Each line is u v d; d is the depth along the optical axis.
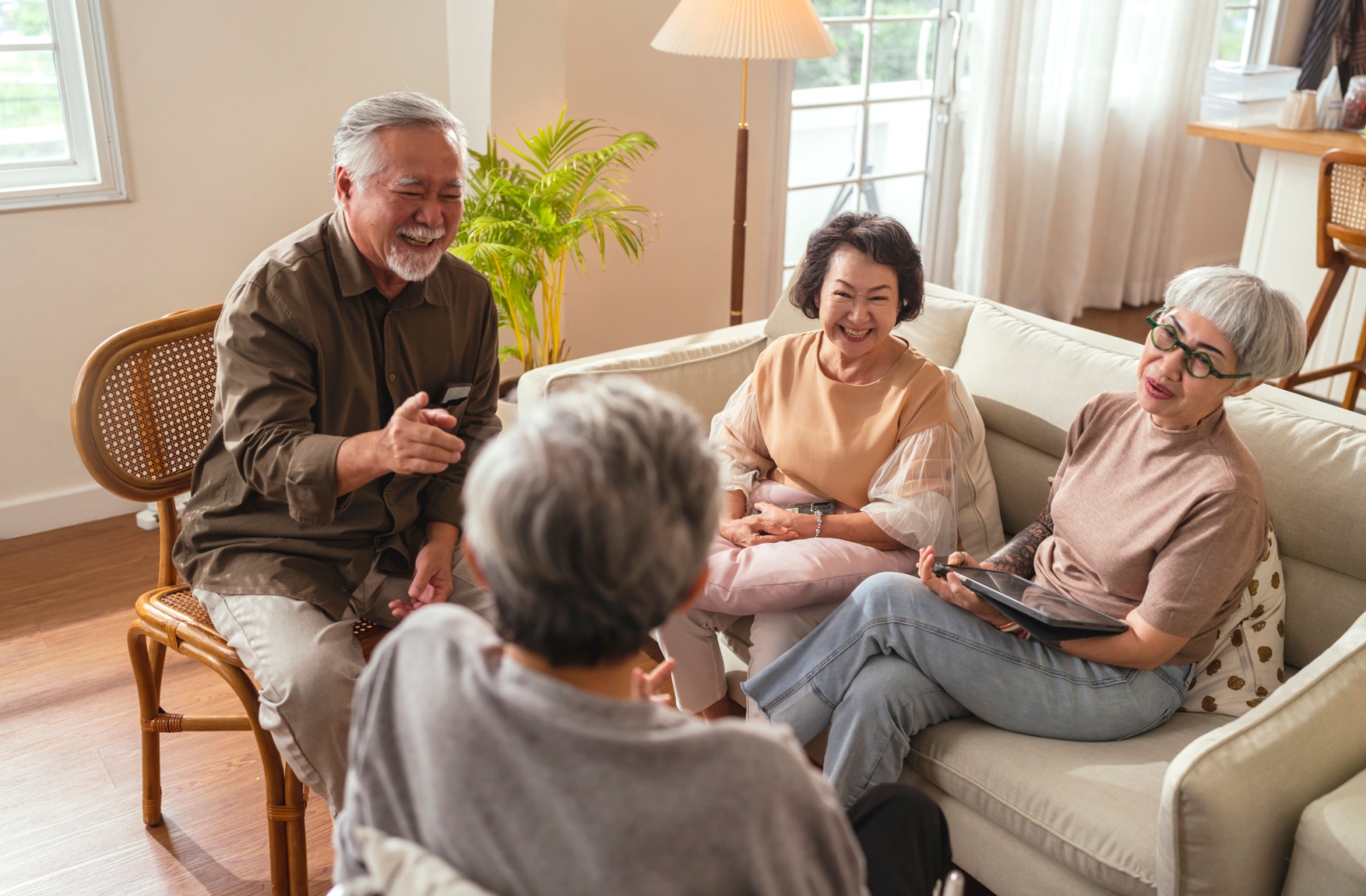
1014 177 4.47
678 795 0.68
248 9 2.83
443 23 3.14
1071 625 1.49
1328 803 1.27
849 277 1.90
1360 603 1.66
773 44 2.85
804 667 1.69
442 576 1.80
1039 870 1.50
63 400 2.90
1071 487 1.77
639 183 3.66
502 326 3.12
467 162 3.07
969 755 1.57
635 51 3.47
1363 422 1.72
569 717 0.70
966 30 4.25
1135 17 4.51
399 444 1.49
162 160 2.84
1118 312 5.01
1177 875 1.28
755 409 2.12
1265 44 5.25
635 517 0.69
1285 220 3.94
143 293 2.92
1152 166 4.81
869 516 1.93
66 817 1.97
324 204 3.13
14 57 2.65
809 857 0.74
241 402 1.63
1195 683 1.67
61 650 2.45
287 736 1.58
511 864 0.70
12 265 2.72
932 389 1.97
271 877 1.78
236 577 1.69
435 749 0.73
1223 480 1.53
